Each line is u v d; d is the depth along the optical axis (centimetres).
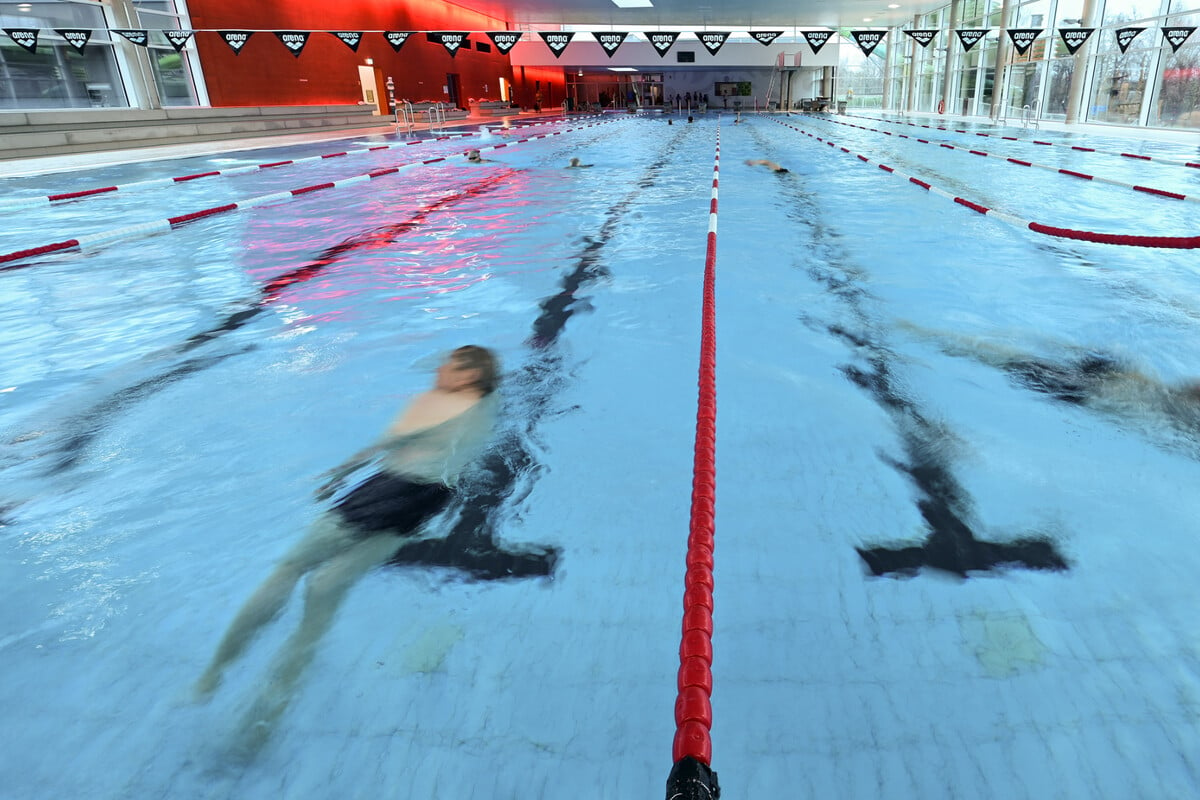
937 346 172
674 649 79
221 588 92
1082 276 229
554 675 76
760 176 530
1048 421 132
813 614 84
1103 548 94
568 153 758
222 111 951
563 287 232
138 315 213
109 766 67
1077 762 64
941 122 1277
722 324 191
